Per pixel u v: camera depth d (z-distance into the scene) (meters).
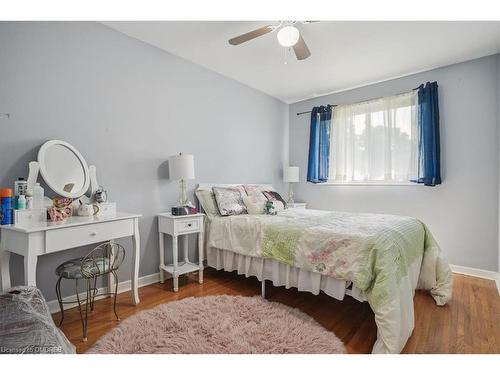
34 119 2.06
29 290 1.40
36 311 1.17
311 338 1.76
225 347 1.65
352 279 1.82
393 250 1.79
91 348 1.66
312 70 3.45
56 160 2.13
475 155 3.09
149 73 2.79
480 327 1.94
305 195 4.68
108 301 2.37
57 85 2.18
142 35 2.63
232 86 3.76
